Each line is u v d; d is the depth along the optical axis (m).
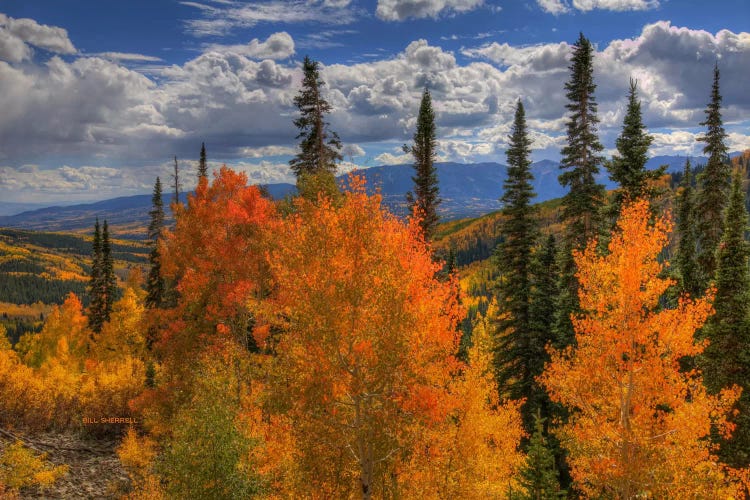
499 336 29.47
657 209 23.91
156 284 42.03
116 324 43.88
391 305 12.86
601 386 17.12
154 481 20.38
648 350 16.27
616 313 16.58
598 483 17.27
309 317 12.91
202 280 21.86
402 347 12.98
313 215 13.73
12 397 27.27
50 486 19.31
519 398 27.22
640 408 16.25
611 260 17.25
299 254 13.38
